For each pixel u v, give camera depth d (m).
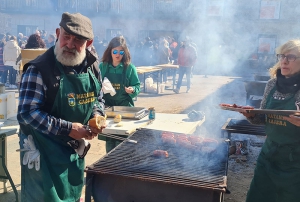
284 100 2.31
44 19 11.62
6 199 3.48
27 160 2.32
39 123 2.12
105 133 3.15
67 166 2.38
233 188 3.88
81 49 2.19
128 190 2.23
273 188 2.48
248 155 4.87
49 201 2.28
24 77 2.17
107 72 3.79
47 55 2.21
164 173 2.22
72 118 2.30
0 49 10.36
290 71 2.28
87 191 2.27
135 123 3.41
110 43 3.72
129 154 2.57
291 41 2.30
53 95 2.19
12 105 3.43
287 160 2.33
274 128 2.37
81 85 2.28
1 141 3.24
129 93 3.80
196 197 2.10
